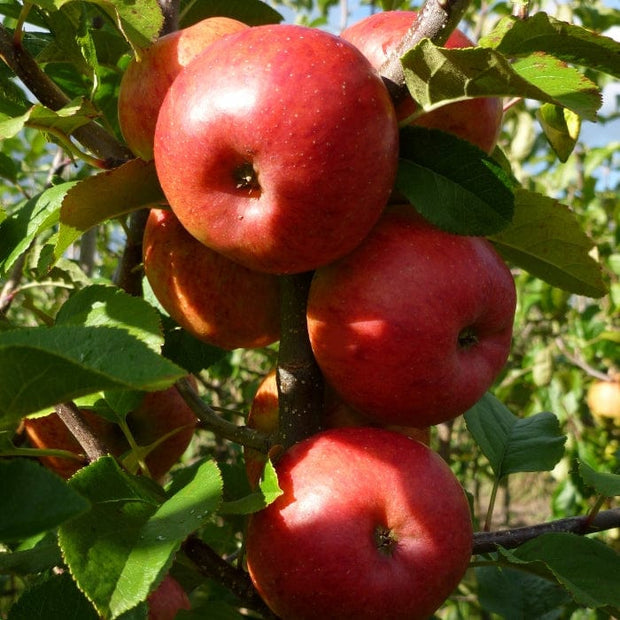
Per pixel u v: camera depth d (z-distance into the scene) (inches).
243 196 12.6
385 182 12.5
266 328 15.4
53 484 9.2
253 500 12.1
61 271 21.4
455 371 13.5
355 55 12.2
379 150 12.2
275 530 12.4
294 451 13.1
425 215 13.1
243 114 11.8
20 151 40.8
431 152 13.2
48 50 16.7
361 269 13.3
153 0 13.6
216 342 15.8
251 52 12.0
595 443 39.5
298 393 13.9
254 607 13.4
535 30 12.3
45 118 13.6
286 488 12.6
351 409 14.6
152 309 13.1
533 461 17.0
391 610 12.4
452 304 13.2
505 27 12.4
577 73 12.2
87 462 14.0
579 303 45.2
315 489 12.5
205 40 13.7
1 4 17.9
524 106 33.2
